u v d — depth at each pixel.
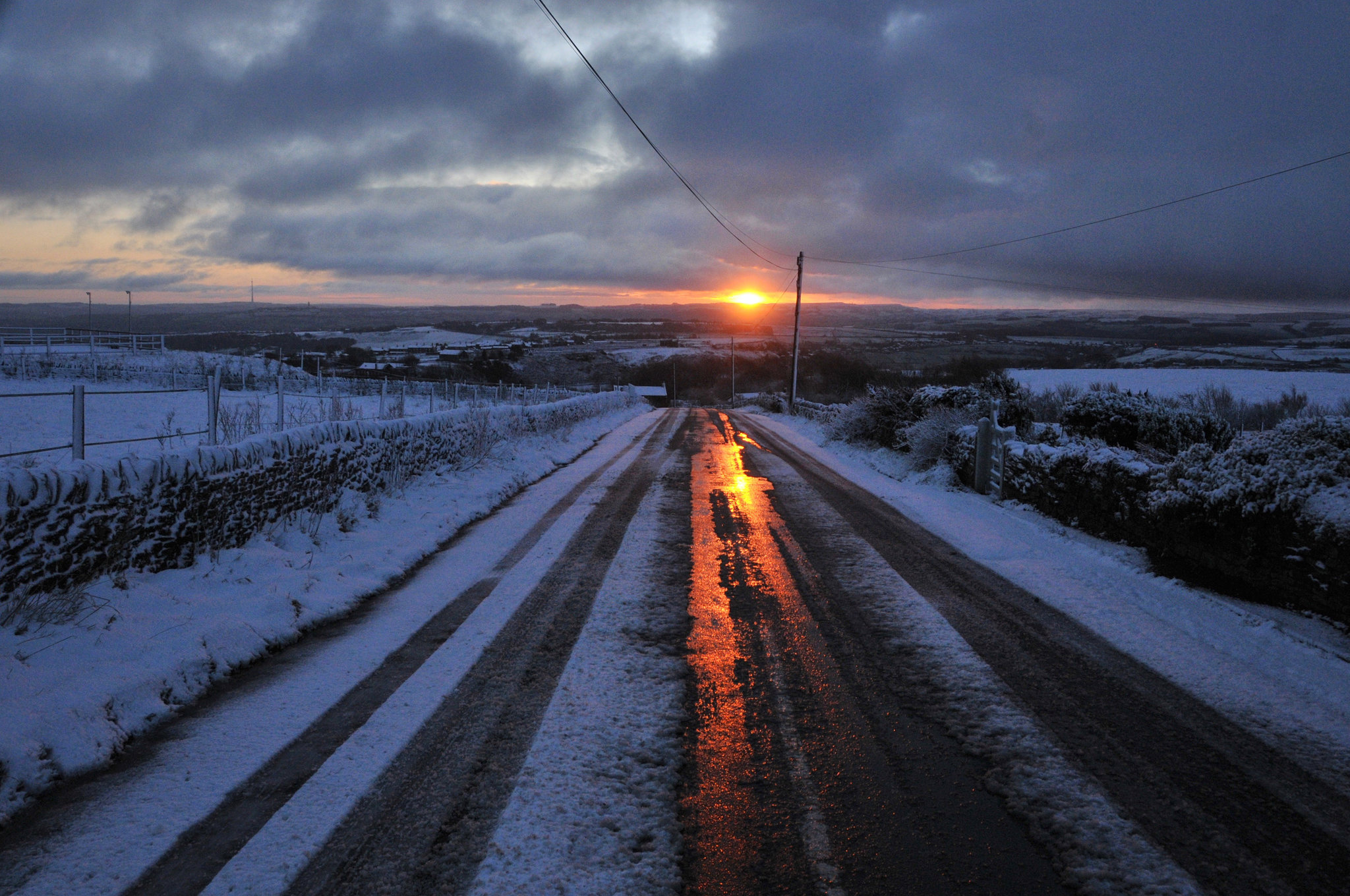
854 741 3.94
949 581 7.24
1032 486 11.26
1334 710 4.43
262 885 2.75
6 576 4.53
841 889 2.76
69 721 3.71
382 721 4.09
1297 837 3.15
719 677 4.80
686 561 7.91
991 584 7.13
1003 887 2.79
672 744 3.88
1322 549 5.94
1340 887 2.83
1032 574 7.52
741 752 3.81
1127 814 3.29
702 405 87.38
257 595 5.79
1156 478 7.96
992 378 18.59
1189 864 2.95
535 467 15.39
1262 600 6.55
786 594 6.73
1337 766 3.78
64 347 40.62
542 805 3.27
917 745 3.91
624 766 3.63
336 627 5.70
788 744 3.89
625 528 9.60
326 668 4.87
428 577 7.16
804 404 41.25
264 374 40.88
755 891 2.74
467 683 4.61
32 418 18.69
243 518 6.91
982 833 3.13
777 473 15.74
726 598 6.59
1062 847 3.04
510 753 3.74
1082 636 5.67
